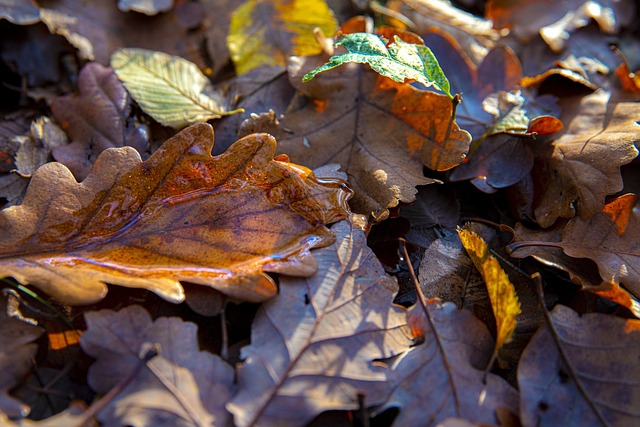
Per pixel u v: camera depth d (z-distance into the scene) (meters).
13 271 0.30
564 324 0.30
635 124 0.34
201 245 0.31
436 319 0.31
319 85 0.35
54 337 0.30
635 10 0.43
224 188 0.32
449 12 0.42
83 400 0.29
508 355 0.31
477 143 0.35
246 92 0.37
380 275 0.31
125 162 0.31
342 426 0.29
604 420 0.29
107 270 0.30
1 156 0.34
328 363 0.29
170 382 0.29
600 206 0.33
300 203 0.32
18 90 0.38
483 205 0.36
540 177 0.35
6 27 0.39
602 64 0.40
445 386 0.29
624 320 0.30
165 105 0.35
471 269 0.33
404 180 0.33
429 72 0.33
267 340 0.29
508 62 0.37
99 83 0.36
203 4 0.42
